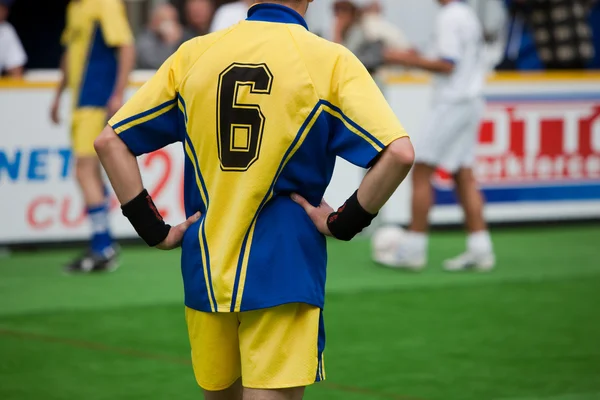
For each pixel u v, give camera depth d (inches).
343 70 323.9
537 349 681.6
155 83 339.0
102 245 938.1
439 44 896.3
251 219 327.3
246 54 328.8
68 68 908.6
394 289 864.3
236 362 345.1
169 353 661.9
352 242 1112.2
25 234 1034.1
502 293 853.2
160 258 1012.5
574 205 1194.6
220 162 328.5
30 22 1385.3
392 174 314.3
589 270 952.9
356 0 1112.2
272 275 326.6
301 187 331.3
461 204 948.6
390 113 319.3
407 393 581.0
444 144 911.0
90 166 917.2
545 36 1252.5
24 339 692.7
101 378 605.3
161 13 1163.3
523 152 1163.3
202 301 335.6
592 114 1186.6
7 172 1019.3
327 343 690.2
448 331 727.1
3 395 569.6
